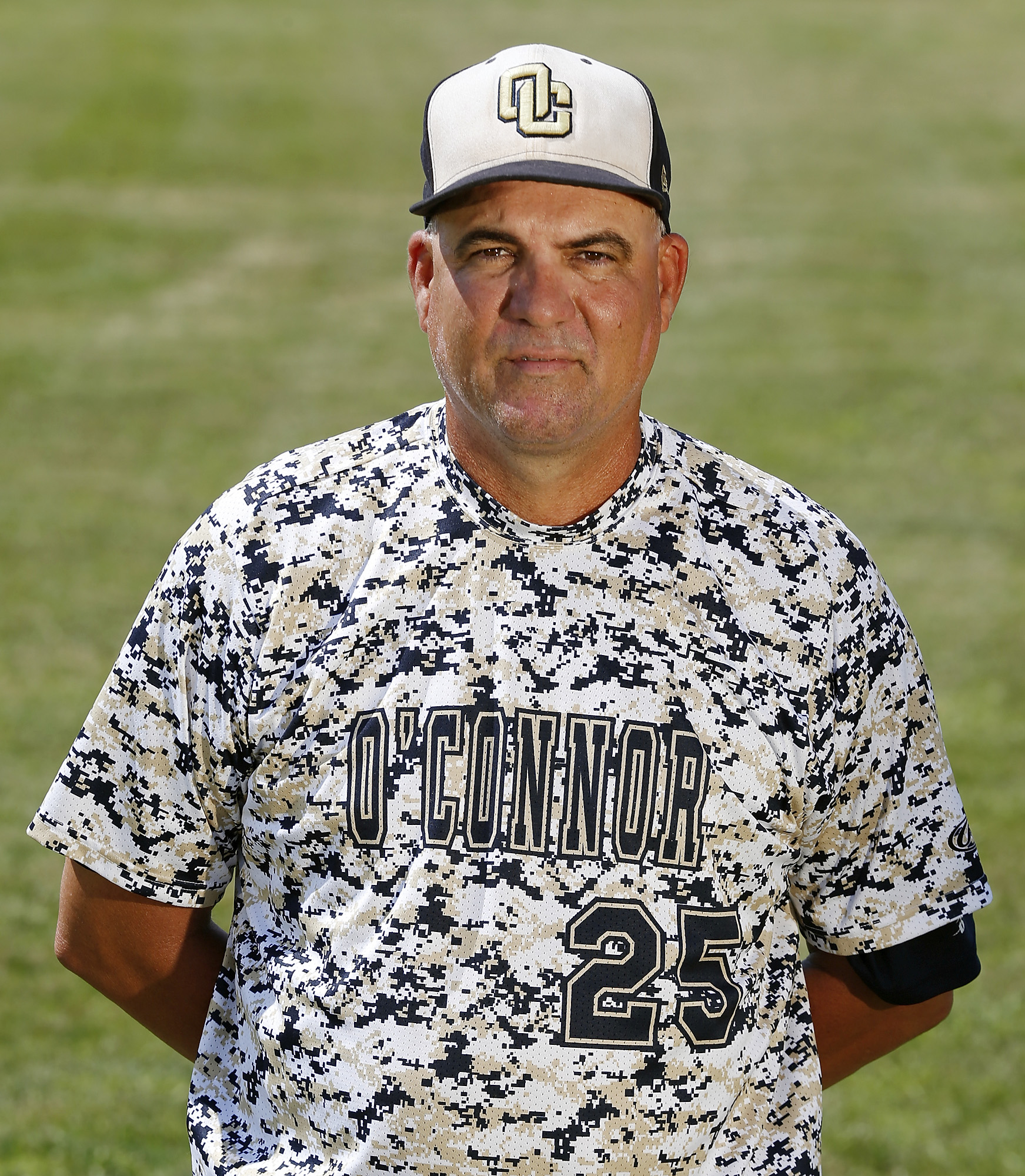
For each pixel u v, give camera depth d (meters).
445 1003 1.57
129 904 1.77
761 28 27.30
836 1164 3.84
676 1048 1.60
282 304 14.31
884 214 17.02
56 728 6.52
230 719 1.65
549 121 1.60
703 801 1.61
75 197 17.41
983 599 7.96
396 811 1.59
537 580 1.63
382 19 27.84
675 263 1.76
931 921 1.72
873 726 1.69
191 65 24.02
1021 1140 3.93
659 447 1.70
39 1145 3.88
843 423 11.20
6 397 11.62
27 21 26.92
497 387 1.59
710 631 1.64
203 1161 1.67
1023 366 12.47
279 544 1.65
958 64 24.58
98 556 8.68
